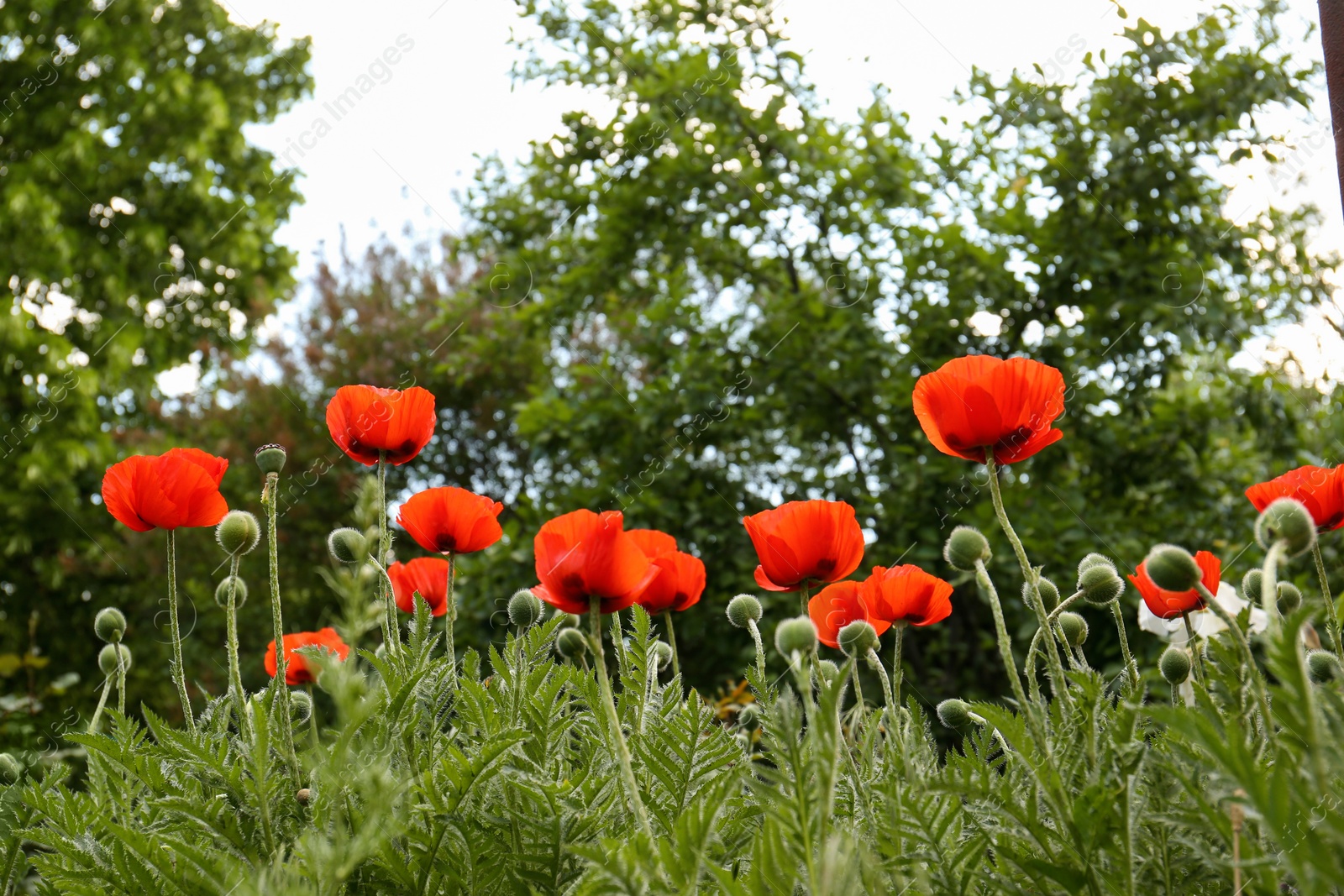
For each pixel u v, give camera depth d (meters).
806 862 0.90
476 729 1.30
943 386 1.18
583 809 1.18
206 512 1.48
